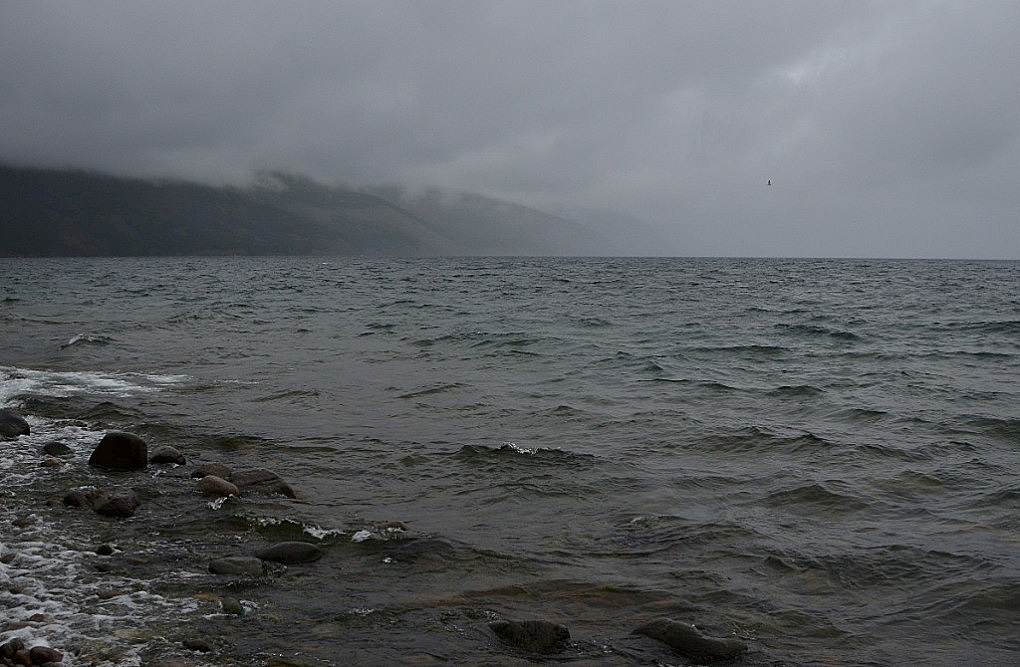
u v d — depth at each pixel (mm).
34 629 5758
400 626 6035
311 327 29078
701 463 11086
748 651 5785
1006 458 11305
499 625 5973
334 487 9914
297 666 5332
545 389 16875
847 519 8766
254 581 6836
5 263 190250
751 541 8047
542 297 47875
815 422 13742
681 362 20797
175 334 26781
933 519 8742
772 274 92000
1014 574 7168
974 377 18719
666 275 88000
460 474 10492
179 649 5520
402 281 71438
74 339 23969
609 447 11977
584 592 6809
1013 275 90250
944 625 6273
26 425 12508
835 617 6418
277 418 13922
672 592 6840
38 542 7637
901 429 13164
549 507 9164
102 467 10492
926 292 55469
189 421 13594
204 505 8953
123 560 7242
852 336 27047
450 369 19594
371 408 14859
